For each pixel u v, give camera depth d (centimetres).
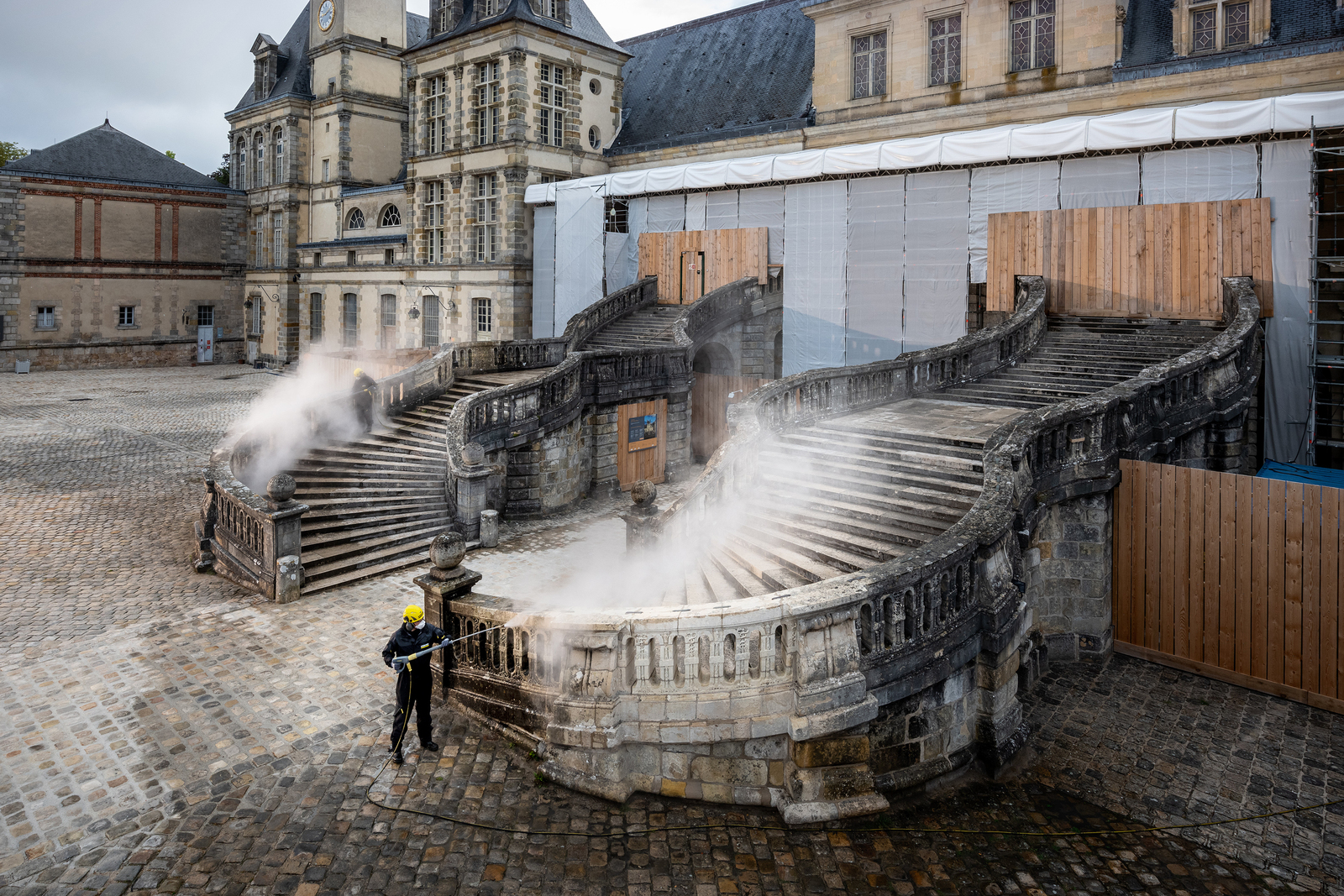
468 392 2222
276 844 729
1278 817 860
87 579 1393
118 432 2794
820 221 2566
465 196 3662
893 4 2805
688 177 2859
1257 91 2147
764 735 793
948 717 913
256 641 1152
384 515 1658
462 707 947
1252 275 1812
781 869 728
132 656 1095
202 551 1473
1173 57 2294
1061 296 2092
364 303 4391
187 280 5300
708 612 794
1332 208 1836
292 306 5144
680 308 2908
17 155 6334
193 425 2969
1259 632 1162
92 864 697
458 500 1681
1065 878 752
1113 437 1284
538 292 3450
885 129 2847
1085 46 2427
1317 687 1114
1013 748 962
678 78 3862
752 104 3428
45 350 4794
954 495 1203
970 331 2359
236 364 5478
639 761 816
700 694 795
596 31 3794
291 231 5053
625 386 2206
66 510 1820
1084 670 1241
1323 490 1104
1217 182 1889
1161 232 1927
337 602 1313
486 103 3569
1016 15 2575
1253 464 1806
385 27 4888
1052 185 2116
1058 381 1739
